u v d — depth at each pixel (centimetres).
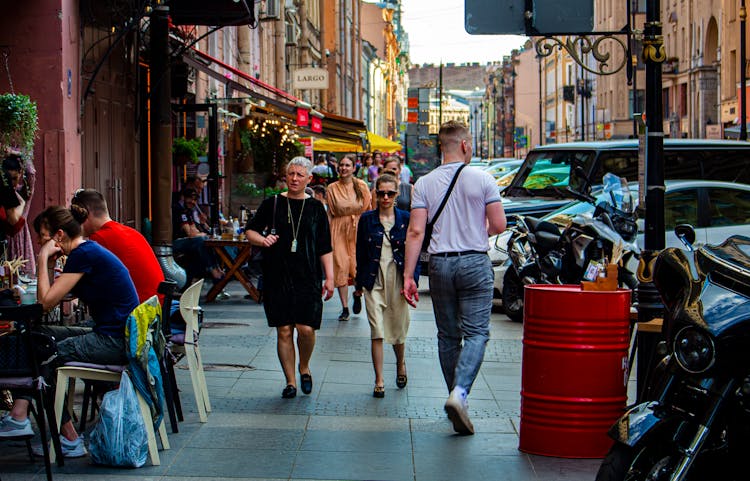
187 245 1614
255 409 900
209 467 718
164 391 803
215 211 2059
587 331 736
